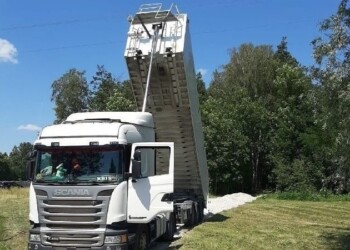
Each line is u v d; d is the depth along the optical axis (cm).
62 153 1101
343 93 1171
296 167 4241
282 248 1373
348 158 1257
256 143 5391
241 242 1449
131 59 1623
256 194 5056
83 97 7250
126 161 1112
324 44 1238
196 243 1405
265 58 6056
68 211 1060
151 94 1688
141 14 1620
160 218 1330
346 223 2038
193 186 1923
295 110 4591
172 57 1582
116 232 1048
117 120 1217
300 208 2752
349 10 1223
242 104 5347
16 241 1450
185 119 1722
